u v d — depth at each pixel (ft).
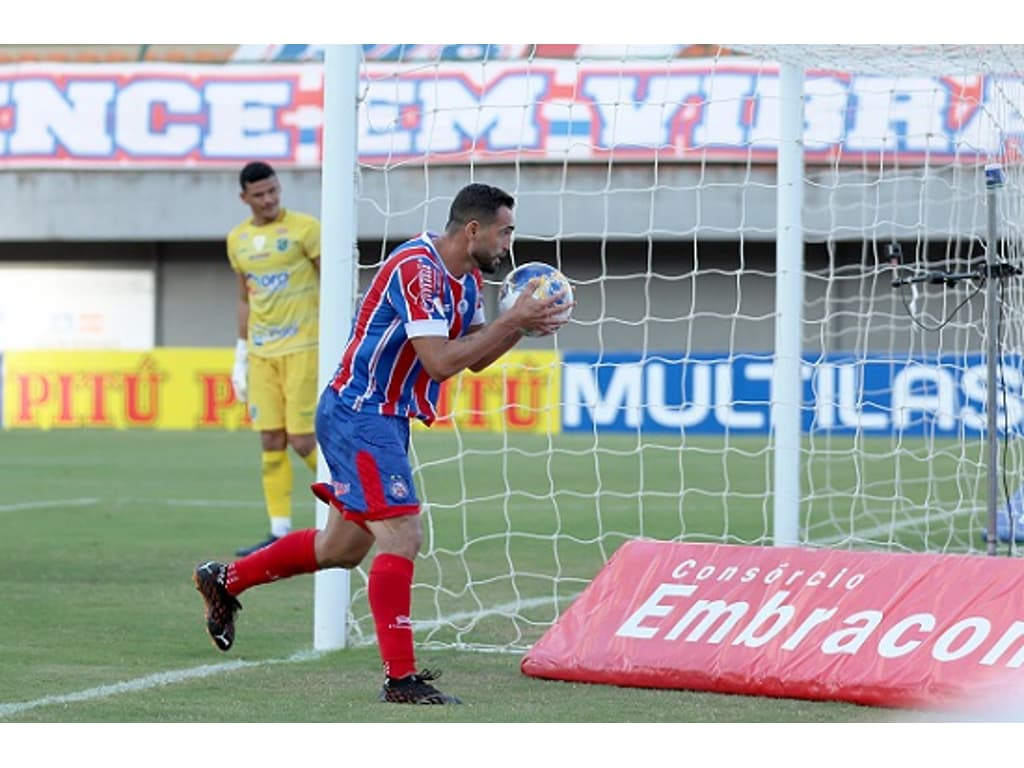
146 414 288.10
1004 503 116.98
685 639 68.18
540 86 298.56
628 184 307.58
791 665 65.00
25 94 340.39
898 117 270.05
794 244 93.61
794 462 93.71
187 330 359.46
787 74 93.61
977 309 248.32
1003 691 60.29
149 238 337.31
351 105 78.07
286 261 115.14
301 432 115.96
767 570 70.13
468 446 239.50
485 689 67.36
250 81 333.01
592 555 115.75
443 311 62.75
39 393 292.81
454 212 63.52
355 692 66.28
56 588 97.40
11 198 340.59
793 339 93.71
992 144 108.06
